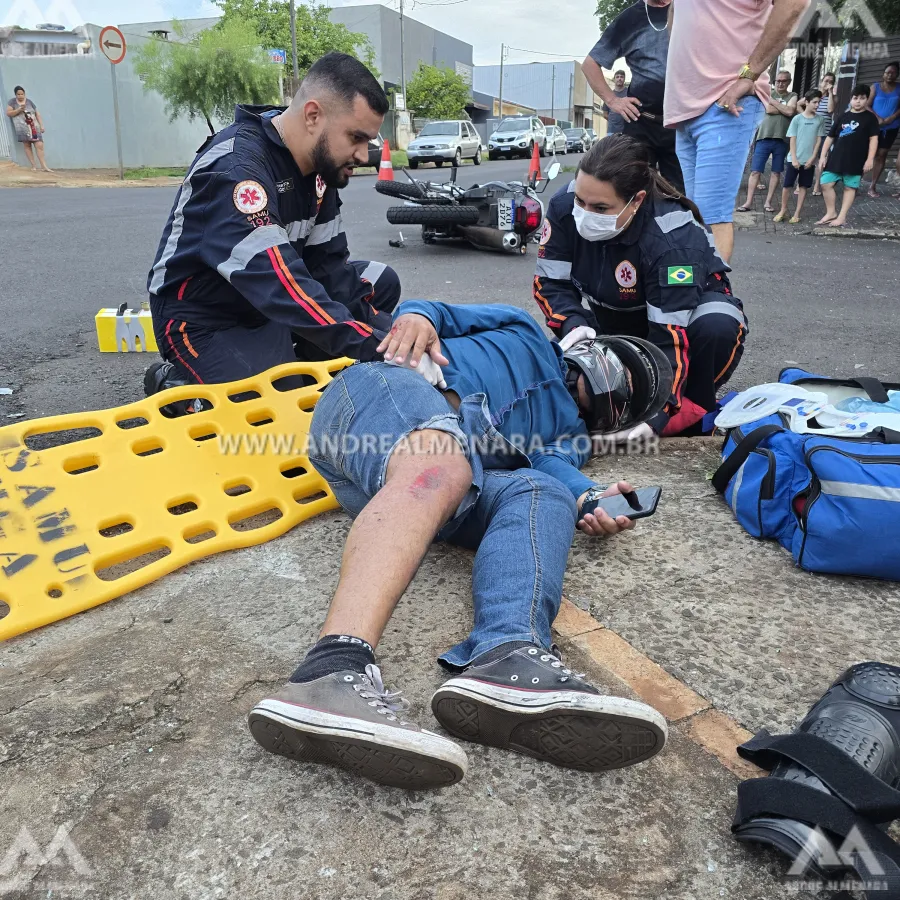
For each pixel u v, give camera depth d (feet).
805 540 6.67
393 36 153.38
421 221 24.77
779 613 6.21
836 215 30.78
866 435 7.08
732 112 12.64
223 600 6.40
